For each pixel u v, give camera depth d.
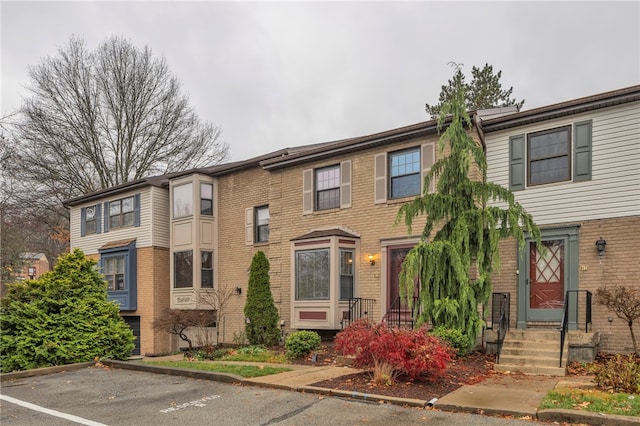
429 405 6.25
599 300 9.73
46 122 25.03
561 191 10.79
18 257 27.33
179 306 18.23
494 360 9.53
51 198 26.44
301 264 14.21
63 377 9.45
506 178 11.61
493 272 11.21
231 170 18.11
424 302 9.73
